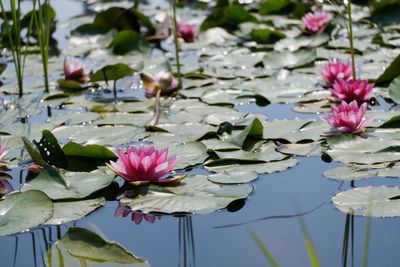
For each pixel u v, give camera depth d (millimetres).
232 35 4980
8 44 4852
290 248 1497
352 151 2139
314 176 1982
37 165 2193
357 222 1617
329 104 2891
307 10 5672
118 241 1567
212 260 1448
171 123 2668
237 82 3465
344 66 3174
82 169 2141
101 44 4789
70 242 1529
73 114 2867
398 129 2367
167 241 1562
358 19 5258
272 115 2779
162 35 5090
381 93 3014
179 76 3342
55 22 5480
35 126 2676
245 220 1676
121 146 2357
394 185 1846
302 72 3672
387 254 1428
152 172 1924
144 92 3385
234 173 1997
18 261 1455
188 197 1810
